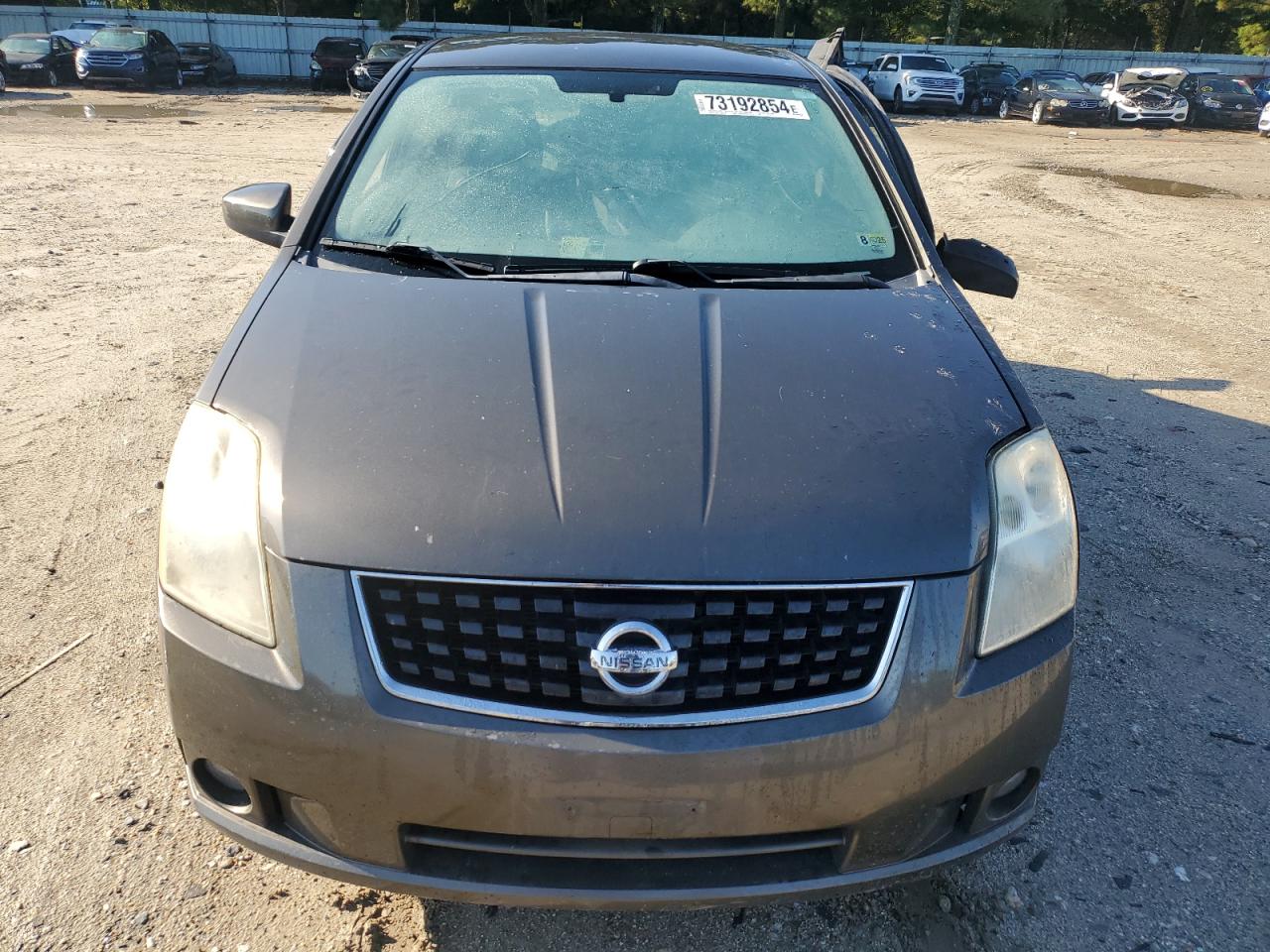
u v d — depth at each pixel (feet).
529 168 9.34
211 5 124.98
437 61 10.64
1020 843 7.92
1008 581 6.11
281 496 5.87
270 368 6.77
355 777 5.56
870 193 9.54
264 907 7.04
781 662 5.63
